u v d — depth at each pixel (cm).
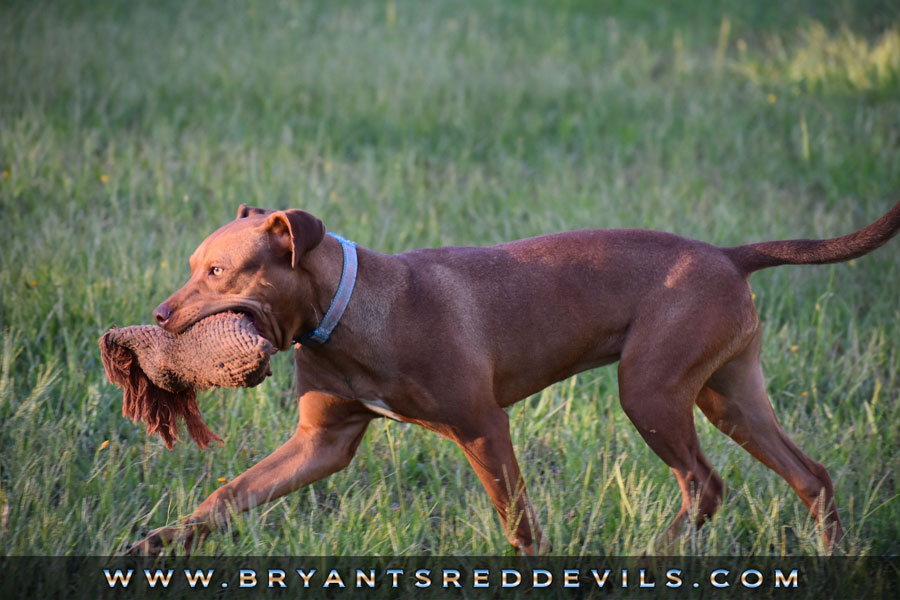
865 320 1148
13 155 1447
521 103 1934
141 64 1956
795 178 1628
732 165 1645
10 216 1280
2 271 1102
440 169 1623
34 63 1859
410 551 737
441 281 749
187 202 1327
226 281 684
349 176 1515
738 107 1942
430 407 733
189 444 883
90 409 909
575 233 812
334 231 1284
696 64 2225
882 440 939
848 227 1386
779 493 851
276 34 2267
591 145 1734
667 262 789
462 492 859
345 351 725
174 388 717
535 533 745
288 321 707
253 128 1688
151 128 1669
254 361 660
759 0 2791
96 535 729
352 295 718
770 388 1032
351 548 746
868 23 2491
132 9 2400
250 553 724
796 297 1186
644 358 774
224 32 2255
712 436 918
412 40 2245
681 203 1439
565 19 2580
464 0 2725
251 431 908
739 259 815
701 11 2717
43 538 710
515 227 1341
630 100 1956
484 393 740
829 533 787
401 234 1256
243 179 1430
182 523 739
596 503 783
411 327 725
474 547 745
